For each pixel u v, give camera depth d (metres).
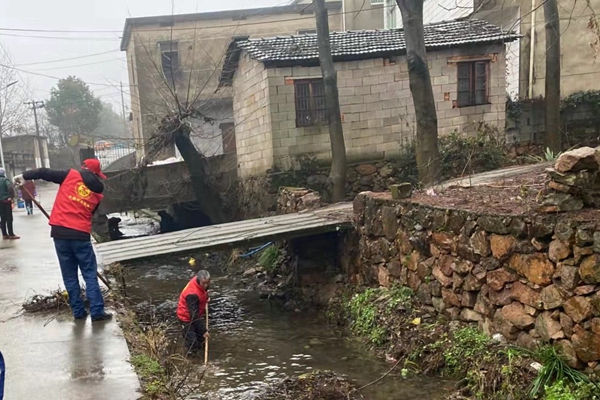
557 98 11.98
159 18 21.27
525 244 4.64
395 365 5.66
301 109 12.29
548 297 4.39
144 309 8.65
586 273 4.01
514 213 4.91
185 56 21.66
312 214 9.56
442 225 5.92
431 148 8.64
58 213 4.73
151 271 12.52
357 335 6.80
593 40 12.89
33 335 4.45
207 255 13.66
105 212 14.71
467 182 8.00
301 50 12.33
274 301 9.08
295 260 9.25
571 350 4.15
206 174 14.57
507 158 12.70
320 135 12.39
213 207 14.54
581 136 13.16
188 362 5.16
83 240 4.76
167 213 18.39
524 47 13.77
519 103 13.12
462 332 5.37
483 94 12.86
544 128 13.12
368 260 7.71
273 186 12.18
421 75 8.55
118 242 8.34
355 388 5.14
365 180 12.65
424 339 5.71
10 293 6.01
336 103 11.25
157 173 14.95
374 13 21.73
